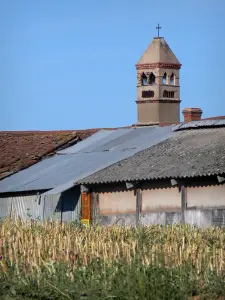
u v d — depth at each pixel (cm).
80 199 9500
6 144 12181
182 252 5306
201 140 9581
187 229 6931
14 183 10481
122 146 10669
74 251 5403
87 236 6384
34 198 10006
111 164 9606
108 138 11388
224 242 6147
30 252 5494
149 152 9662
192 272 4888
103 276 4684
